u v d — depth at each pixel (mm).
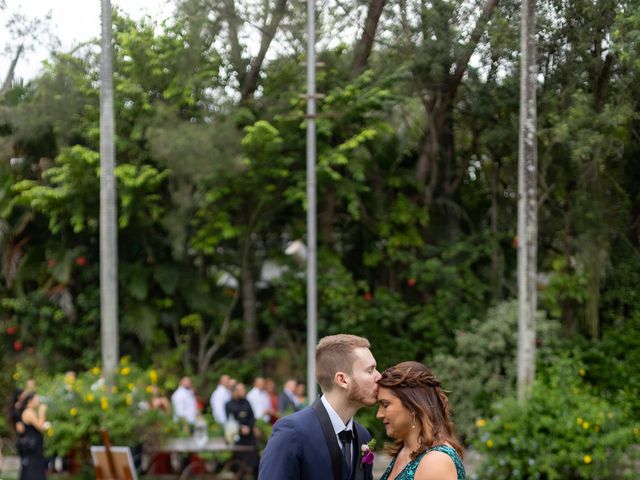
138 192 23250
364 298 24234
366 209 25328
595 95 23781
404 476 4836
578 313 24969
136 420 17344
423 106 25328
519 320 18078
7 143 23844
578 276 23875
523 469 16562
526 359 17969
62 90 23625
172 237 23312
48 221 25062
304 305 24344
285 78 23844
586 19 23328
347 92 22766
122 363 18812
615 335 24500
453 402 21812
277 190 24141
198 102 23547
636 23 20766
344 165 24078
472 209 26828
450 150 25859
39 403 15461
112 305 18859
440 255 25234
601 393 22844
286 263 24266
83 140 24281
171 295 24984
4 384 23578
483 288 24422
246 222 24625
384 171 25188
